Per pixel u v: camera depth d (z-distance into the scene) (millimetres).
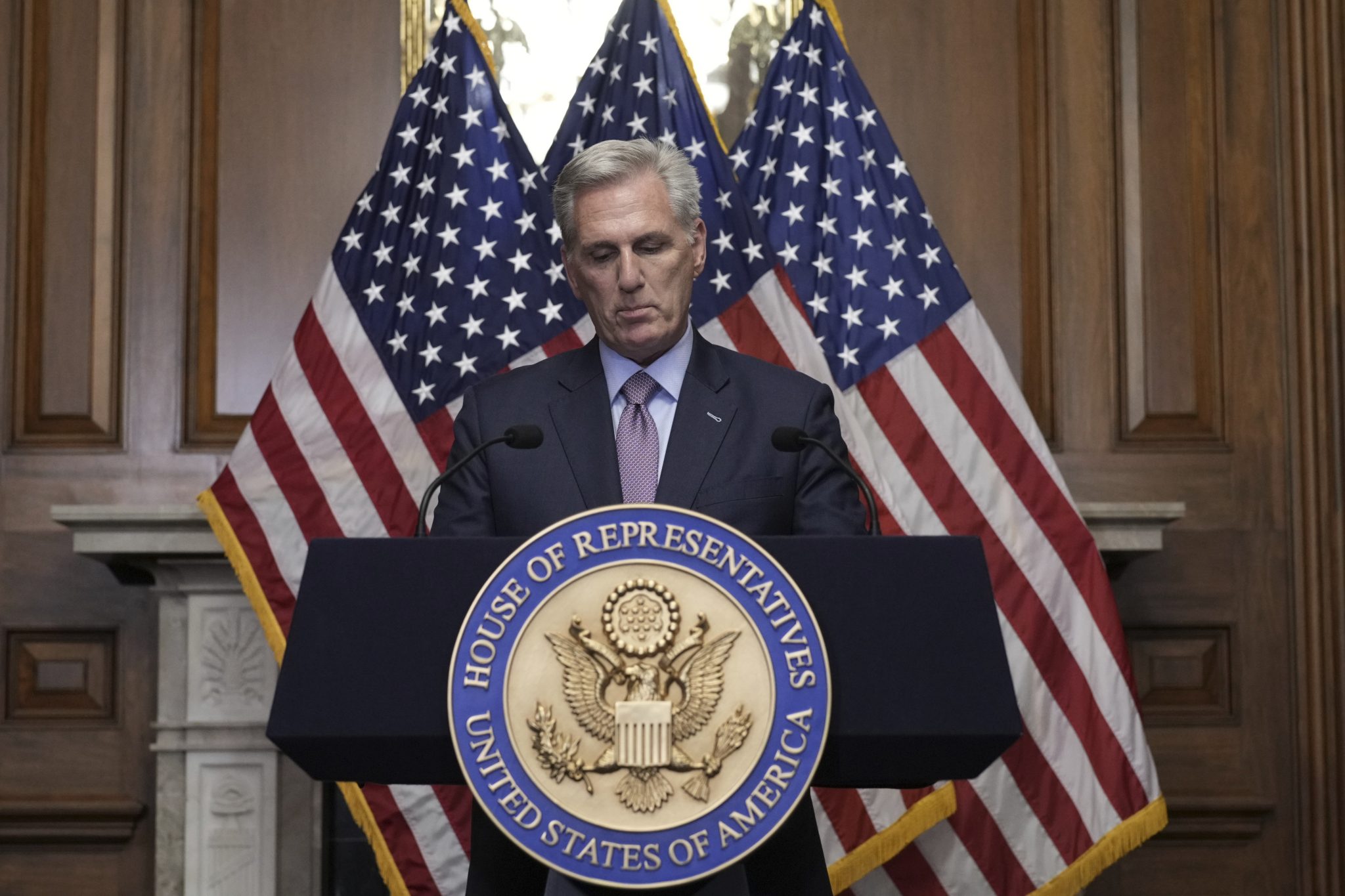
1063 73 4930
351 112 4828
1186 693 4758
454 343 4137
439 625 1627
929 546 1649
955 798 3939
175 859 4371
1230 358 4871
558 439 2250
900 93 4910
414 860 3986
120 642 4637
